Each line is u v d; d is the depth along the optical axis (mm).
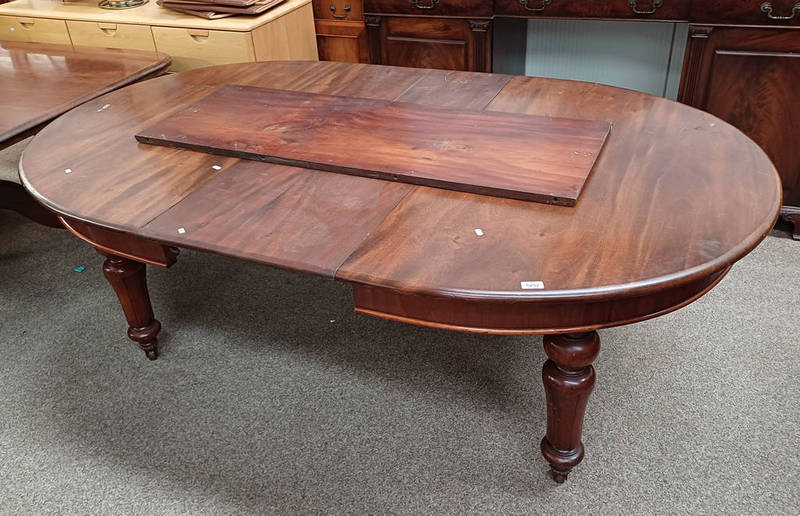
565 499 1370
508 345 1797
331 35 2906
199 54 2604
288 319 1942
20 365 1814
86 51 2432
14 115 1840
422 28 2518
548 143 1416
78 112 1800
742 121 2162
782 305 1881
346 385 1693
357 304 1182
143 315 1733
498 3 2377
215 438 1561
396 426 1567
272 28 2613
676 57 2730
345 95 1797
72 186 1400
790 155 2146
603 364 1709
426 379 1697
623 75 2867
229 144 1506
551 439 1353
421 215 1218
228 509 1388
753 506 1331
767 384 1619
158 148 1557
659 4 2168
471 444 1509
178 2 2654
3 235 2453
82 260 2283
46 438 1580
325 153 1435
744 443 1468
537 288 1015
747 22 2000
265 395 1678
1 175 1912
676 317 1859
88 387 1729
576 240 1120
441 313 1121
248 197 1316
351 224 1204
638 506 1346
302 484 1436
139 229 1232
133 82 2135
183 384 1726
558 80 1828
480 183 1270
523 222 1178
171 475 1471
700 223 1144
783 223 2248
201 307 2006
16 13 2857
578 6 2279
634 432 1511
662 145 1419
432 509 1365
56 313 2018
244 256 1142
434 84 1843
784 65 2023
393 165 1361
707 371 1668
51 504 1416
